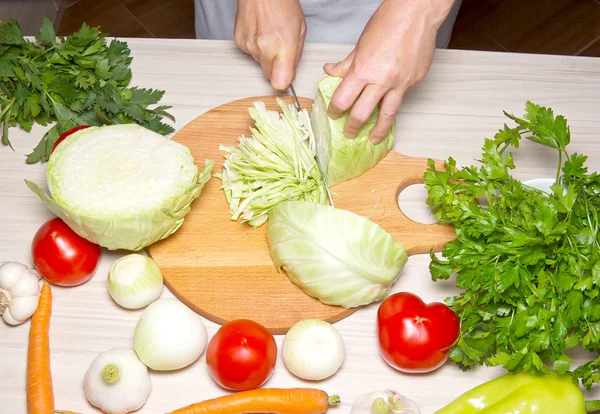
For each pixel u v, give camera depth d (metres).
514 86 1.48
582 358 1.14
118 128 1.22
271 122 1.33
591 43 2.61
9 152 1.36
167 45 1.52
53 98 1.34
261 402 1.07
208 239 1.24
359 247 1.12
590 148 1.39
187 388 1.11
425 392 1.11
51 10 2.64
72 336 1.15
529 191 1.14
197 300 1.17
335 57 1.49
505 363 1.02
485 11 2.69
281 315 1.16
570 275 1.02
